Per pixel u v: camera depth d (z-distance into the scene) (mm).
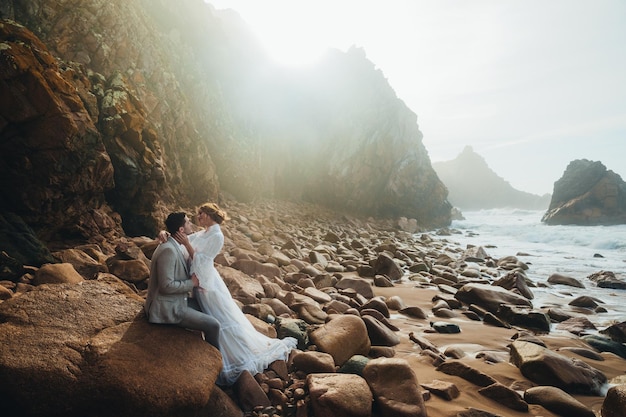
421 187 33719
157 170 9891
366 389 3377
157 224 10031
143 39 14648
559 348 5629
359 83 33312
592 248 20125
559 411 3717
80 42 11922
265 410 3289
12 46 6312
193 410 2793
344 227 24734
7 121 6207
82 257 5977
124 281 5715
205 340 3449
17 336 2750
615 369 4984
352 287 8234
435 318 7137
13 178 6469
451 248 19859
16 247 5602
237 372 3557
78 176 7336
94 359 2697
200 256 3424
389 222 30781
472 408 3516
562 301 8977
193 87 19844
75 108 7254
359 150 31891
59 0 11406
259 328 4434
